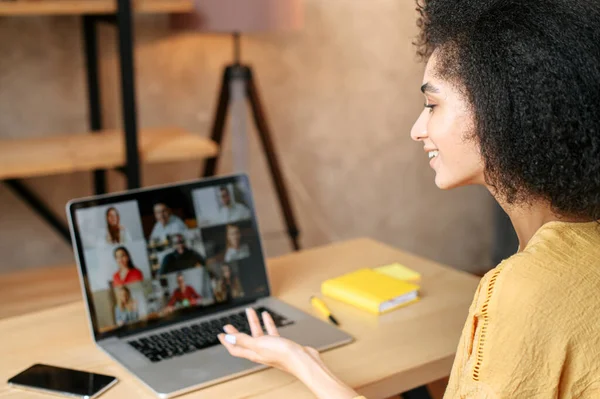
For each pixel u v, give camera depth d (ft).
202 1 8.93
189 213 5.20
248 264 5.35
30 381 4.23
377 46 11.25
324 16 10.82
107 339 4.79
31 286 8.31
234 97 9.59
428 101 3.68
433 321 4.97
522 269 3.23
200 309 5.14
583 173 3.24
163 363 4.44
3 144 8.68
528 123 3.22
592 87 3.15
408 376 4.40
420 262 5.97
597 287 3.19
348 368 4.39
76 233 4.81
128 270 4.93
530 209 3.51
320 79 11.02
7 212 9.63
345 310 5.15
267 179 11.03
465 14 3.42
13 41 9.20
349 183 11.59
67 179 9.82
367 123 11.48
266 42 10.57
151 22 9.85
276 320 4.99
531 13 3.23
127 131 8.26
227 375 4.26
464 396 3.32
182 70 10.15
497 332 3.21
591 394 3.19
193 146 8.79
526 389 3.19
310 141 11.18
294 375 4.09
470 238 12.69
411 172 12.00
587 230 3.38
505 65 3.24
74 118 9.68
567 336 3.14
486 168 3.49
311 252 6.19
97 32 9.50
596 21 3.19
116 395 4.12
